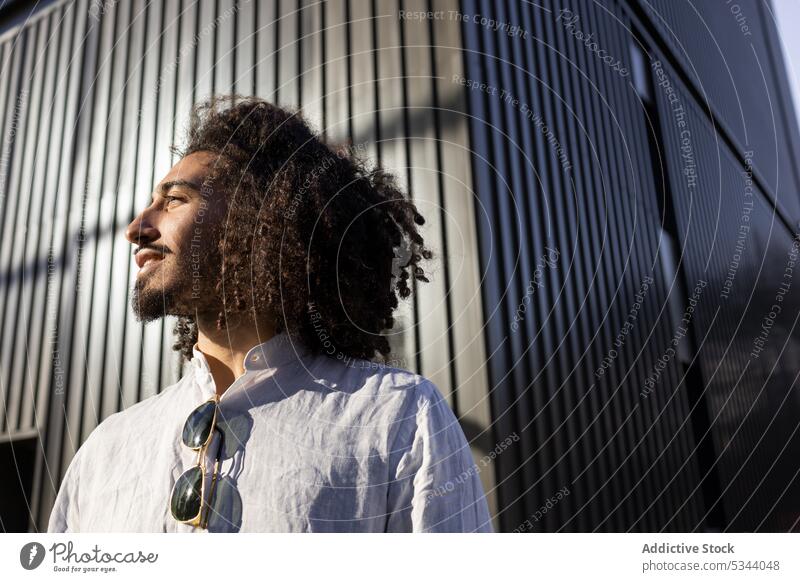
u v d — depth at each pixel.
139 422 0.54
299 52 1.72
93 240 2.15
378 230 0.62
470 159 1.40
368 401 0.47
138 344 1.88
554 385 1.65
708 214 3.90
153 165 2.03
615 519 1.94
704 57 4.46
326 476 0.43
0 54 2.78
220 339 0.53
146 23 2.21
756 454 3.88
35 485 2.08
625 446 2.13
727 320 3.87
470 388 1.33
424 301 1.40
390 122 1.51
